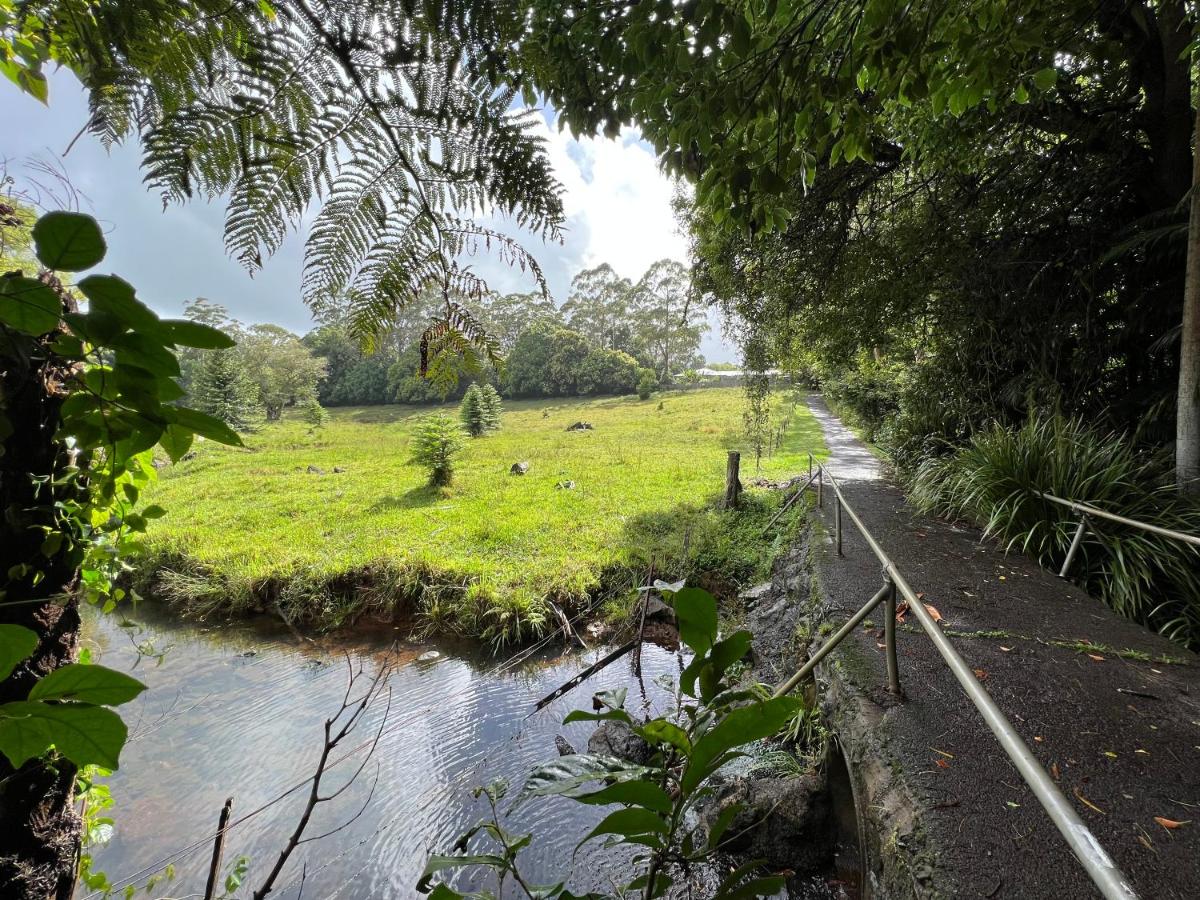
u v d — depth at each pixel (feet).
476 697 16.40
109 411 1.51
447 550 24.82
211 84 1.97
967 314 19.19
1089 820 5.52
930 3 6.03
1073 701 7.48
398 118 2.18
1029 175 16.22
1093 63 14.51
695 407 93.20
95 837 6.86
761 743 10.56
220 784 12.82
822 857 8.87
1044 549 13.44
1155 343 13.69
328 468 48.03
